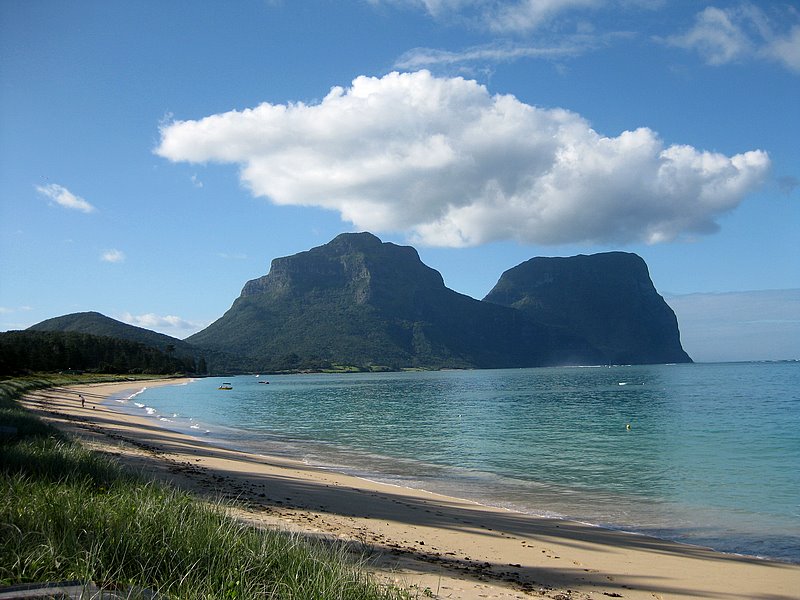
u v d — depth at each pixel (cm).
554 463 2811
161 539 755
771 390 8644
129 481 1228
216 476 1947
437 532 1404
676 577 1134
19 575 600
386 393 10394
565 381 13975
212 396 9650
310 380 19475
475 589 922
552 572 1120
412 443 3622
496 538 1391
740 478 2348
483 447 3428
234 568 703
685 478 2366
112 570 665
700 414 5216
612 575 1128
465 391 10550
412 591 836
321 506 1614
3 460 1223
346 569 770
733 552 1369
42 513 783
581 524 1638
